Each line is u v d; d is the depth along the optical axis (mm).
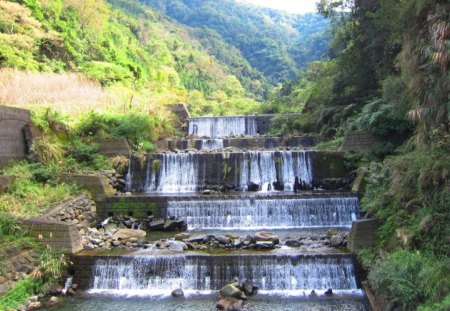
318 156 20562
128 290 12148
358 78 25688
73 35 45469
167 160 21156
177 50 88750
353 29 25406
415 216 10828
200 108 55750
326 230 16047
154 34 89125
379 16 20500
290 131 29891
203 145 26391
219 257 12102
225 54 109750
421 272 8445
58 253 12531
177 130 31688
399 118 18891
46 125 19953
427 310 7375
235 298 11070
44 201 15516
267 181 20703
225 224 17078
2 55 30906
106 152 21641
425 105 11469
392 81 17766
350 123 22359
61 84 30000
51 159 18969
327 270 11953
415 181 11289
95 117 22828
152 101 34219
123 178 21016
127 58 54562
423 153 11594
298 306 10742
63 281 12305
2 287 10633
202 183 20922
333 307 10648
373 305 10117
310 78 53875
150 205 17578
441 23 10023
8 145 17344
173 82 63625
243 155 20906
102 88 34719
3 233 12242
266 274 11977
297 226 16812
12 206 14258
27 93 25906
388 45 21422
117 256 12391
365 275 11711
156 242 14203
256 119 32938
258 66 113750
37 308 10875
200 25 131500
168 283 12125
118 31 65875
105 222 17328
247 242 13602
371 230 12539
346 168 20281
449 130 10773
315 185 20359
